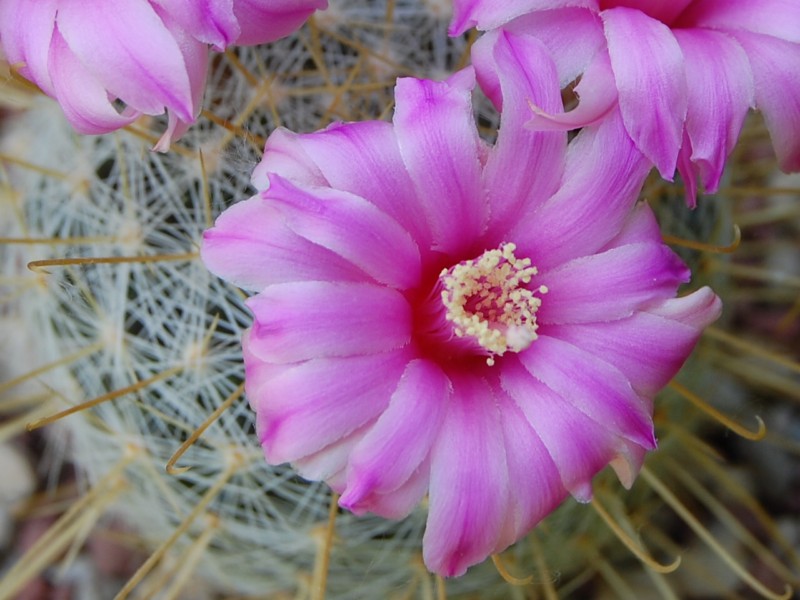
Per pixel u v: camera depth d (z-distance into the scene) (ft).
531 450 0.37
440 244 0.38
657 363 0.38
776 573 0.65
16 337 0.63
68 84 0.36
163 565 0.61
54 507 0.68
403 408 0.35
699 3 0.40
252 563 0.51
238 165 0.43
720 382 0.66
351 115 0.44
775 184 0.72
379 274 0.36
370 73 0.44
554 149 0.37
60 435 0.62
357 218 0.35
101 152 0.46
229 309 0.43
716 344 0.59
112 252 0.45
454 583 0.51
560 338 0.38
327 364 0.35
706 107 0.37
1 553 0.68
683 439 0.55
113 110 0.36
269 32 0.36
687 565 0.63
